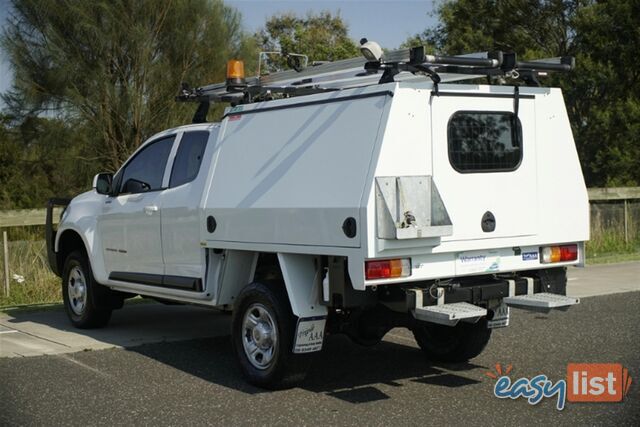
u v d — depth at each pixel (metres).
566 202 6.81
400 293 6.11
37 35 21.34
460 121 6.30
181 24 22.23
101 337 9.07
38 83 21.41
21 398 6.56
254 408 6.22
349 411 6.11
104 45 21.25
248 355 6.88
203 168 7.68
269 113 6.96
